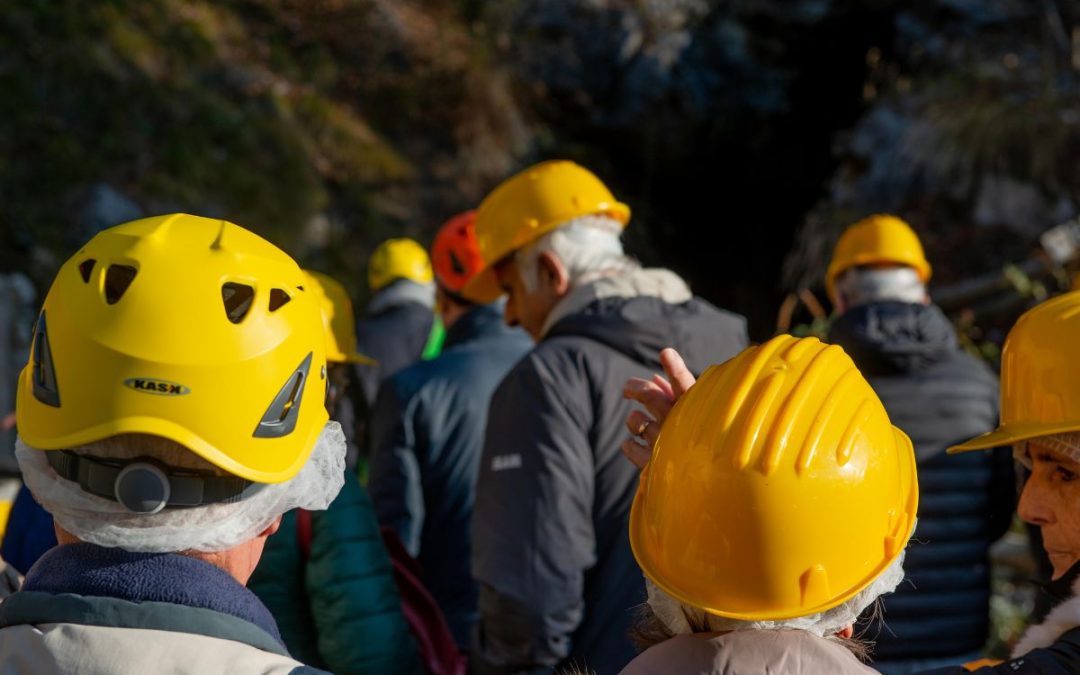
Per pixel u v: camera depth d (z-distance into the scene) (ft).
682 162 45.27
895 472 4.77
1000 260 31.58
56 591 4.14
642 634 5.05
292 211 33.53
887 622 9.87
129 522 4.15
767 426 4.59
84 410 4.07
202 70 35.68
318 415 4.60
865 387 4.83
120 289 4.35
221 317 4.19
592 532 7.92
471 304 12.36
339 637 7.56
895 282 11.76
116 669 3.95
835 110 45.47
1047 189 32.40
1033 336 5.98
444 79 39.65
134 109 32.78
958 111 35.06
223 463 4.12
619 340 8.16
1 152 30.01
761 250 47.44
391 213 35.83
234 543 4.30
